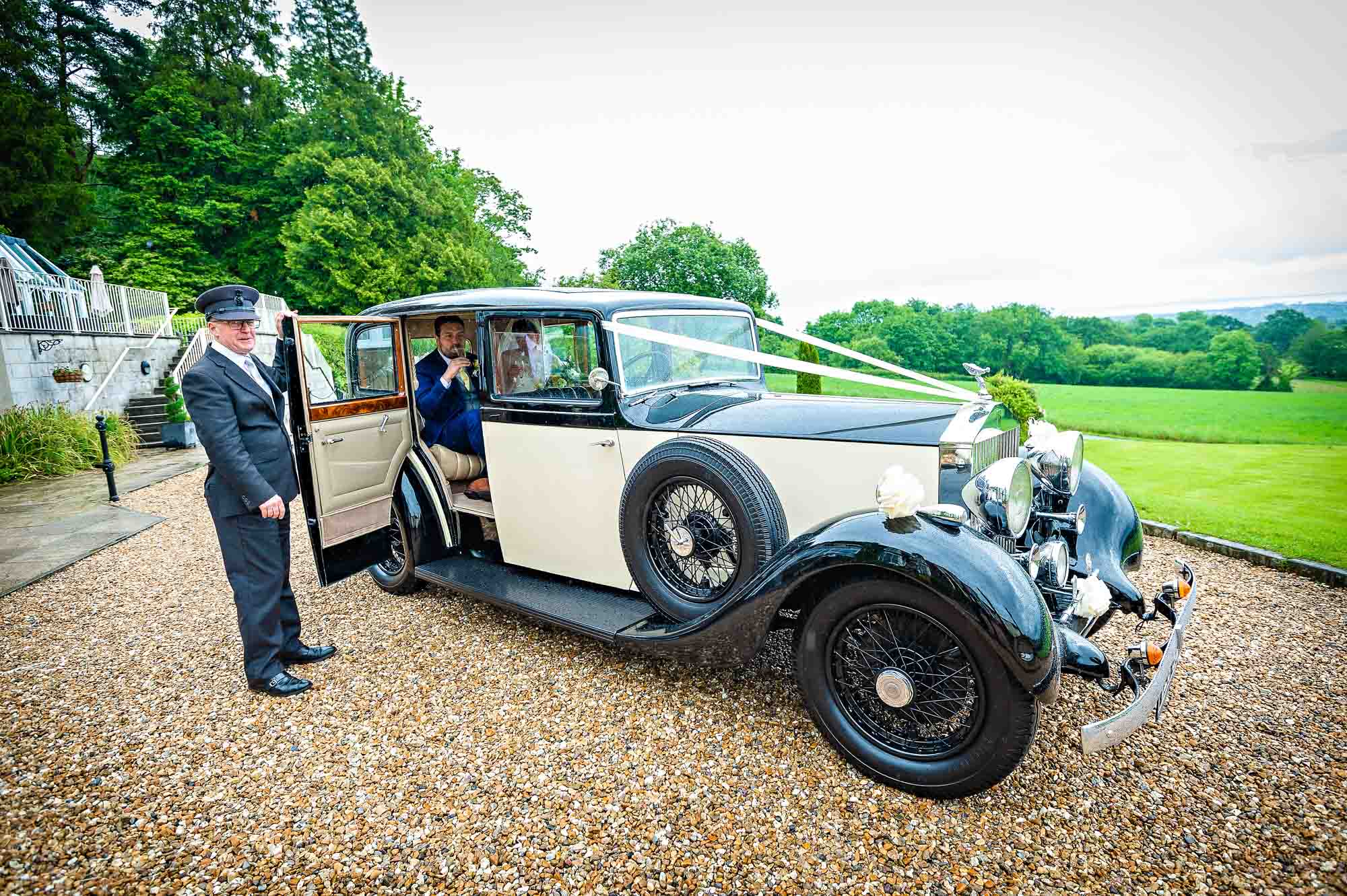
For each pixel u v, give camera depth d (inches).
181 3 1212.5
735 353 124.6
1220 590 164.9
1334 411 399.5
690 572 121.1
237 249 1176.2
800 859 81.7
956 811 89.3
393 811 92.5
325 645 145.3
